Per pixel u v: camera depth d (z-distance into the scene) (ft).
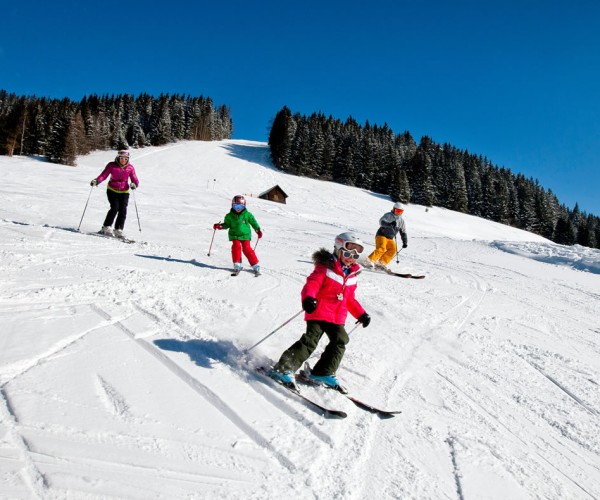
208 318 15.46
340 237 12.11
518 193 321.52
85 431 8.28
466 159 342.85
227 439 8.87
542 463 10.07
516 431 11.30
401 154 311.06
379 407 11.53
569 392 13.89
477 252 48.37
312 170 249.34
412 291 25.09
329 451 9.18
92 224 36.73
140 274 19.57
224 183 186.19
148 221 45.60
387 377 13.38
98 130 268.21
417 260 38.47
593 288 32.42
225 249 32.17
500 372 14.90
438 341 17.15
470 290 27.32
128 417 8.95
